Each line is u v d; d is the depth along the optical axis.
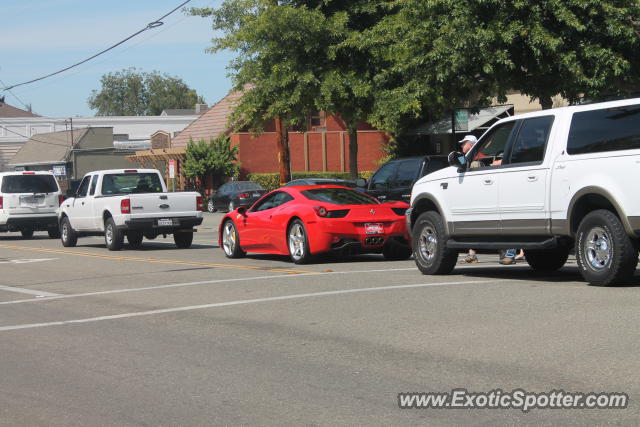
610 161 9.84
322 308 9.64
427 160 18.52
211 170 47.31
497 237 11.55
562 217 10.47
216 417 5.56
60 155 71.56
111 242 21.11
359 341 7.73
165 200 21.00
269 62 26.19
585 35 19.33
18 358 7.75
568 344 7.08
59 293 12.44
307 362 7.03
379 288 11.05
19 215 27.58
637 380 5.91
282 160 32.44
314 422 5.35
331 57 25.05
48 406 6.03
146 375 6.86
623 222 9.73
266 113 28.30
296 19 25.05
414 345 7.42
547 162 10.66
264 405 5.79
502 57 19.22
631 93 20.62
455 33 19.73
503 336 7.54
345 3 26.05
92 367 7.24
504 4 19.27
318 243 14.76
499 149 11.60
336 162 49.28
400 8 25.05
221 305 10.29
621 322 7.86
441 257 12.32
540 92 20.61
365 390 6.05
